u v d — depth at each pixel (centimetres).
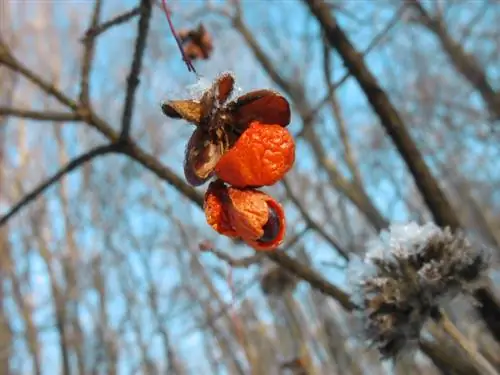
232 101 7
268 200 7
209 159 7
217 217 7
